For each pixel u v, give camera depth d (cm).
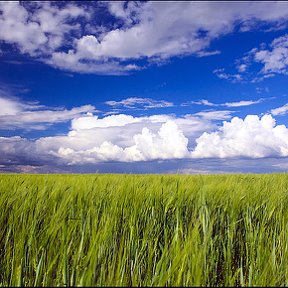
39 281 272
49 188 442
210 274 297
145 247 334
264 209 434
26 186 454
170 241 355
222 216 394
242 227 415
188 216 409
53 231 301
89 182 499
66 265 259
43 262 288
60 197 414
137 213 392
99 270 263
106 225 293
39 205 371
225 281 301
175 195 434
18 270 286
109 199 411
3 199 392
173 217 401
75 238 298
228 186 494
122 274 271
